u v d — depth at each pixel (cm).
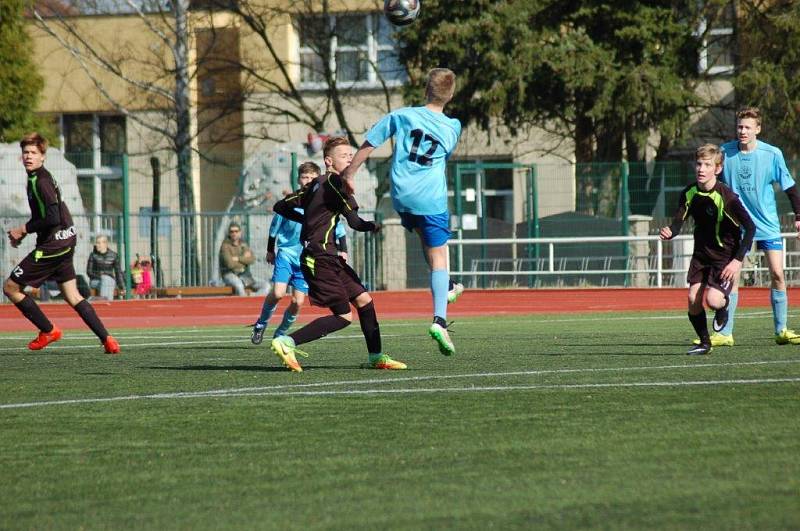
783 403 1923
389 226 8994
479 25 8731
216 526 1212
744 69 9125
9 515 1286
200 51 11831
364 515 1235
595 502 1262
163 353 3453
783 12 8906
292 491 1362
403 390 2217
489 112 8812
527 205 9162
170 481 1437
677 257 8438
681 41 9038
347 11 11081
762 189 3284
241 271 8319
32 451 1655
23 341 4241
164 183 11556
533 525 1174
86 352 3534
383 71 10969
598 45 8819
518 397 2072
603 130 9312
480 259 8944
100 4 12306
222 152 12219
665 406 1919
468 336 3988
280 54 11819
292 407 2020
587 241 8181
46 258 3328
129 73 12281
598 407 1927
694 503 1245
